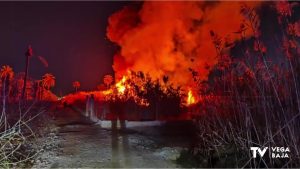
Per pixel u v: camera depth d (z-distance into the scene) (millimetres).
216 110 6891
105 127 9867
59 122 11000
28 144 6965
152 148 6984
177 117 11312
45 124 10102
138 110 11719
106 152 6609
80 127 9883
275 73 5301
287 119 4875
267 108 5258
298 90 4871
